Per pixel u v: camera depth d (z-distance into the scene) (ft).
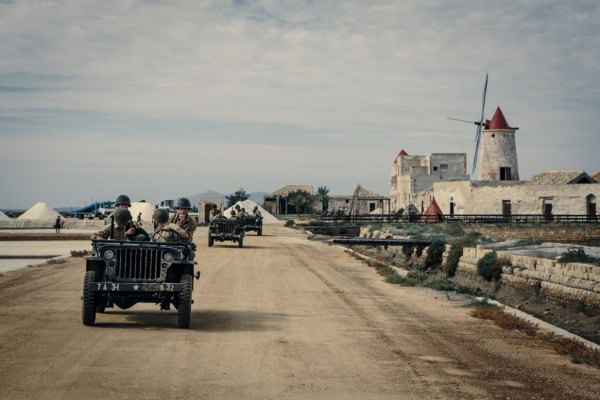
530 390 28.07
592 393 28.04
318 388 26.71
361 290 65.67
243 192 586.45
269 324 42.80
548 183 266.57
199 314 46.21
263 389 26.20
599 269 64.64
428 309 53.88
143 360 30.45
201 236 180.04
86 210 382.01
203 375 28.09
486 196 266.57
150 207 298.15
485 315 49.75
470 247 103.86
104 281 38.68
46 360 29.68
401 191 381.81
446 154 371.76
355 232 241.35
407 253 133.49
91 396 24.16
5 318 41.32
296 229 255.91
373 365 31.50
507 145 313.12
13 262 94.89
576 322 62.59
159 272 38.52
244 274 77.25
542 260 77.05
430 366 31.81
